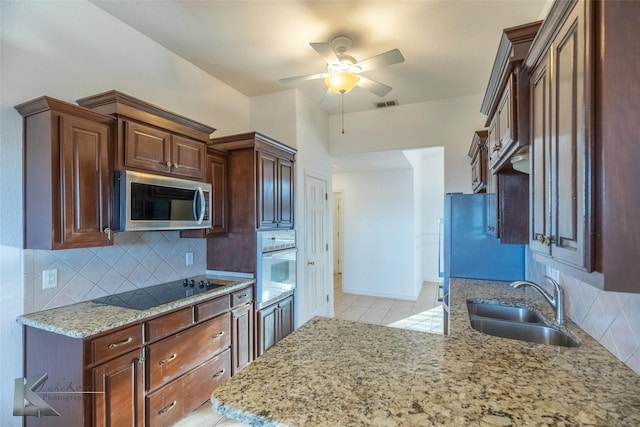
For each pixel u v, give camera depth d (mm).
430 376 1090
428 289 6457
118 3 2176
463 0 2160
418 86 3570
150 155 2137
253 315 2900
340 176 6254
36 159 1744
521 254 2777
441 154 6875
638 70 740
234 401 949
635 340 1104
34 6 1899
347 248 6180
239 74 3234
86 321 1701
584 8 809
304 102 3830
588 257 791
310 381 1061
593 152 781
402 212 5805
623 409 898
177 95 2861
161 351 1973
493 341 1419
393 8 2238
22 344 1780
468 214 2914
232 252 3023
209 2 2162
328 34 2545
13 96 1800
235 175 3018
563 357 1241
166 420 1992
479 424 832
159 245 2637
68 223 1732
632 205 742
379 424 835
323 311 4270
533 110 1264
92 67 2197
